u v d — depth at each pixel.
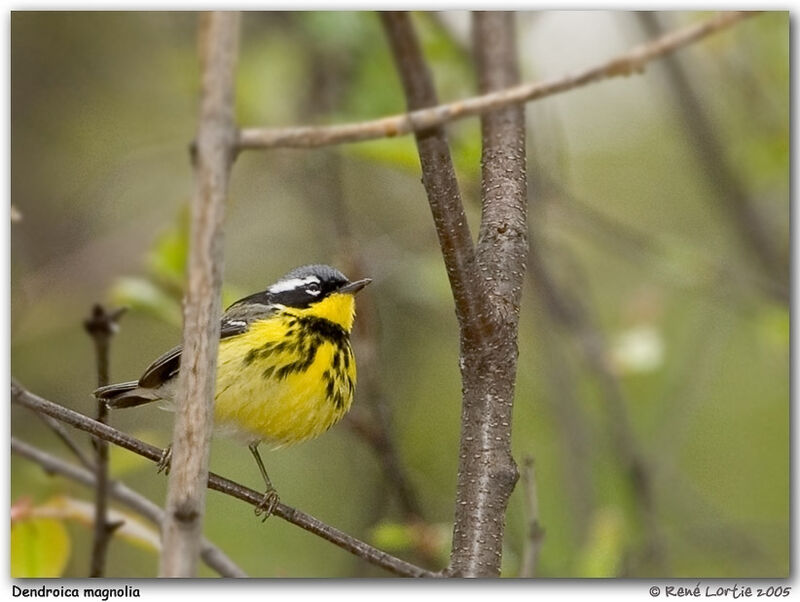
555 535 12.73
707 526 12.61
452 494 14.02
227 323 9.74
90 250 13.16
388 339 14.38
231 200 14.13
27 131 14.90
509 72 9.70
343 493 14.56
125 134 15.23
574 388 12.53
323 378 9.69
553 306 12.52
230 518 14.52
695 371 13.75
